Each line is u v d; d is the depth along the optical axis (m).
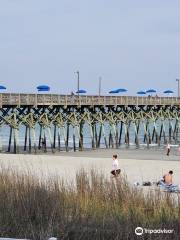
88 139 131.50
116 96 91.38
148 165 47.91
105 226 18.05
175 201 20.31
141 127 167.88
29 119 74.38
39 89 79.56
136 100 96.69
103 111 90.62
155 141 113.44
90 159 52.19
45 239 16.66
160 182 34.56
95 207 19.70
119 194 20.67
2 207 18.66
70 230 17.62
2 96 68.75
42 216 18.45
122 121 94.75
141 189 21.97
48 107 77.44
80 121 85.00
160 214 18.64
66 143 82.06
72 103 81.38
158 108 107.62
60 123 80.50
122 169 44.91
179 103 111.19
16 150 72.00
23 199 18.98
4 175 21.20
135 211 19.05
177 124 114.06
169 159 67.25
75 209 19.38
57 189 20.77
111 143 97.19
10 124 71.50
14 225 17.83
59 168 43.59
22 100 71.81
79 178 22.23
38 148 86.75
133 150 85.75
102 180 22.11
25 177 21.52
